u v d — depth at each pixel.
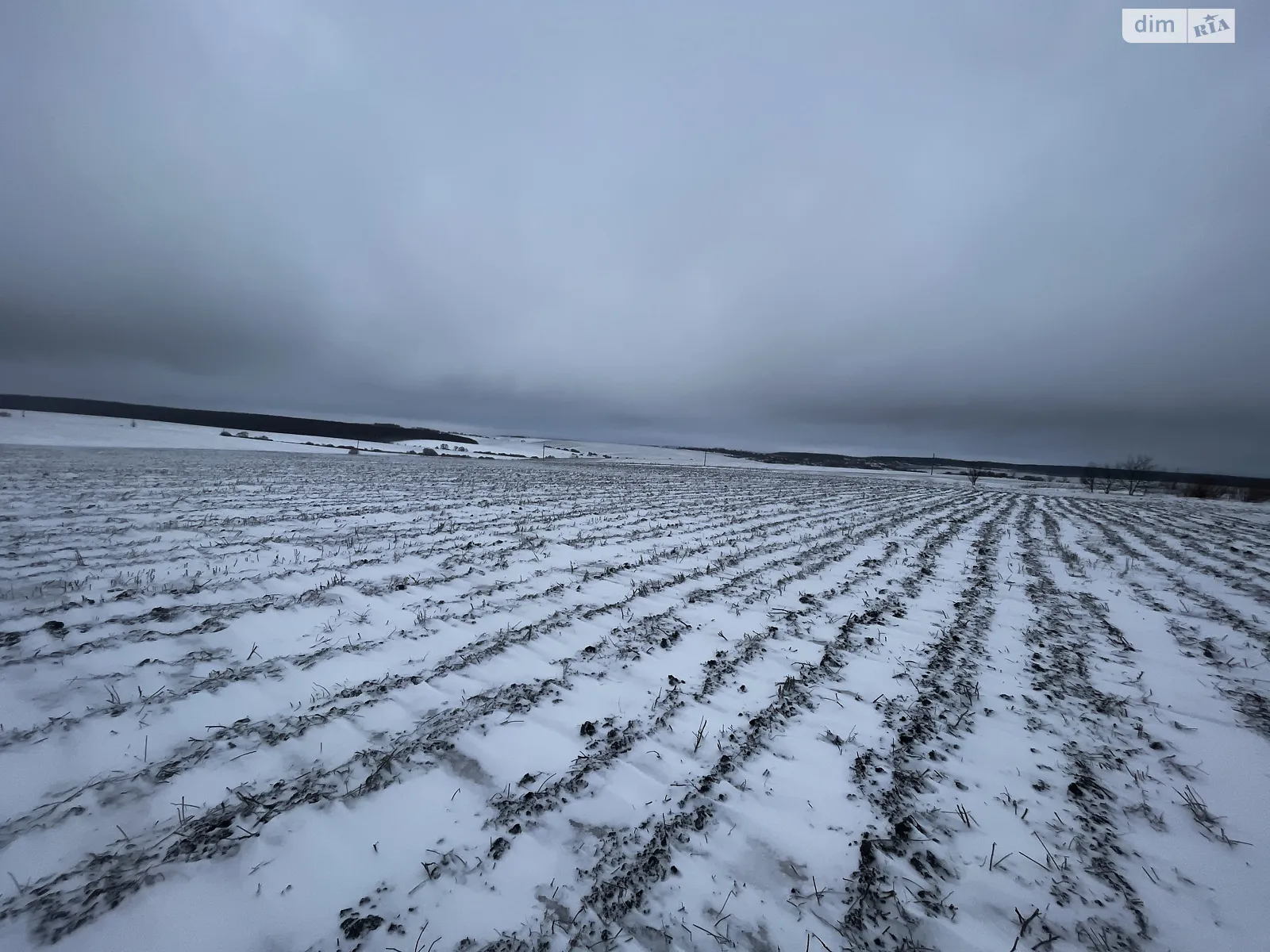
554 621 5.59
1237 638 5.69
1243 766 3.37
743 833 2.67
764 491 25.23
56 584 5.73
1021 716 3.95
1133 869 2.52
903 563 9.23
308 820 2.59
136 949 1.92
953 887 2.39
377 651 4.63
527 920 2.14
